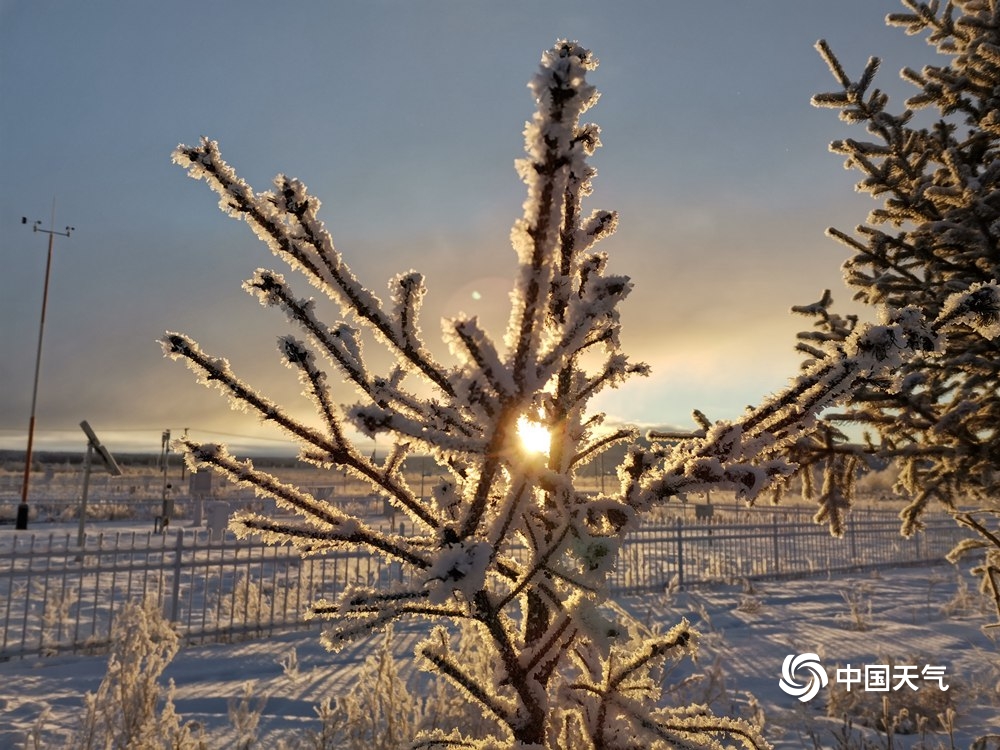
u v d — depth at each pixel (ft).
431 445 3.77
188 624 27.55
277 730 16.80
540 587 4.32
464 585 3.30
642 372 5.02
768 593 40.45
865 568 53.01
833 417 12.67
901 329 4.03
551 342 3.88
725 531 60.95
